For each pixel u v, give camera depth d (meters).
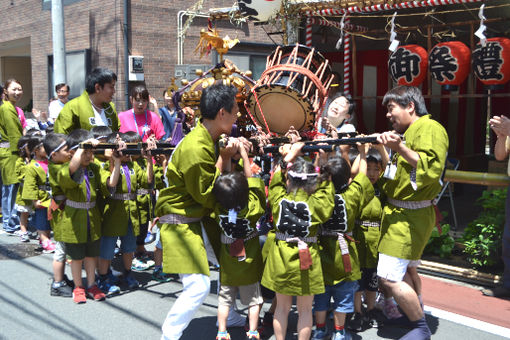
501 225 5.01
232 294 3.56
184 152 3.22
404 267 3.50
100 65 10.66
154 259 5.33
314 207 3.25
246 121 4.21
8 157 6.95
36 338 3.73
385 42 9.38
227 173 3.30
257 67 11.67
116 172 4.28
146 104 5.76
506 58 5.46
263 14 6.32
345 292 3.54
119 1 10.04
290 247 3.30
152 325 3.98
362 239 3.90
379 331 3.95
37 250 6.10
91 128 4.92
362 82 10.23
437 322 4.05
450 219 7.58
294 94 3.72
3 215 7.12
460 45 6.05
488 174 5.21
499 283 4.76
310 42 6.89
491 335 3.81
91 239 4.38
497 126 4.41
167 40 10.62
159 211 3.46
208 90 3.31
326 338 3.79
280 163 3.49
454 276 5.06
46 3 12.56
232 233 3.41
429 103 10.71
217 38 4.27
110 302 4.48
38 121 8.75
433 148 3.29
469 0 5.47
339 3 5.96
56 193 4.39
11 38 14.12
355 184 3.54
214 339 3.79
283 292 3.29
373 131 10.42
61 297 4.58
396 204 3.55
